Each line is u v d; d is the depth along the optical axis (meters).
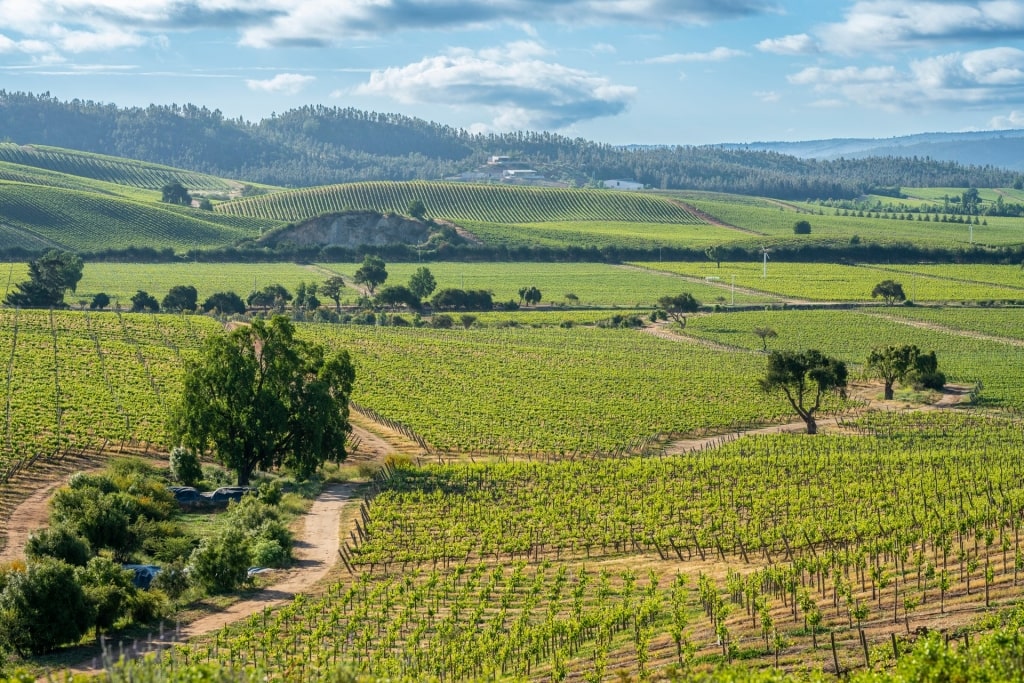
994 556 61.09
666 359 173.62
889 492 88.38
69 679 44.12
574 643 54.19
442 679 50.75
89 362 140.38
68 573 54.47
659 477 97.31
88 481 82.06
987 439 116.88
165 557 71.44
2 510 81.00
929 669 36.31
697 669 46.53
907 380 148.88
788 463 102.19
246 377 93.94
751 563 68.06
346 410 100.44
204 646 54.59
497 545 75.88
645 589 63.53
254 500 83.00
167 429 99.12
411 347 174.88
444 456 110.19
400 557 73.31
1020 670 37.06
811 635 50.03
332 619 58.34
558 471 99.38
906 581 58.16
